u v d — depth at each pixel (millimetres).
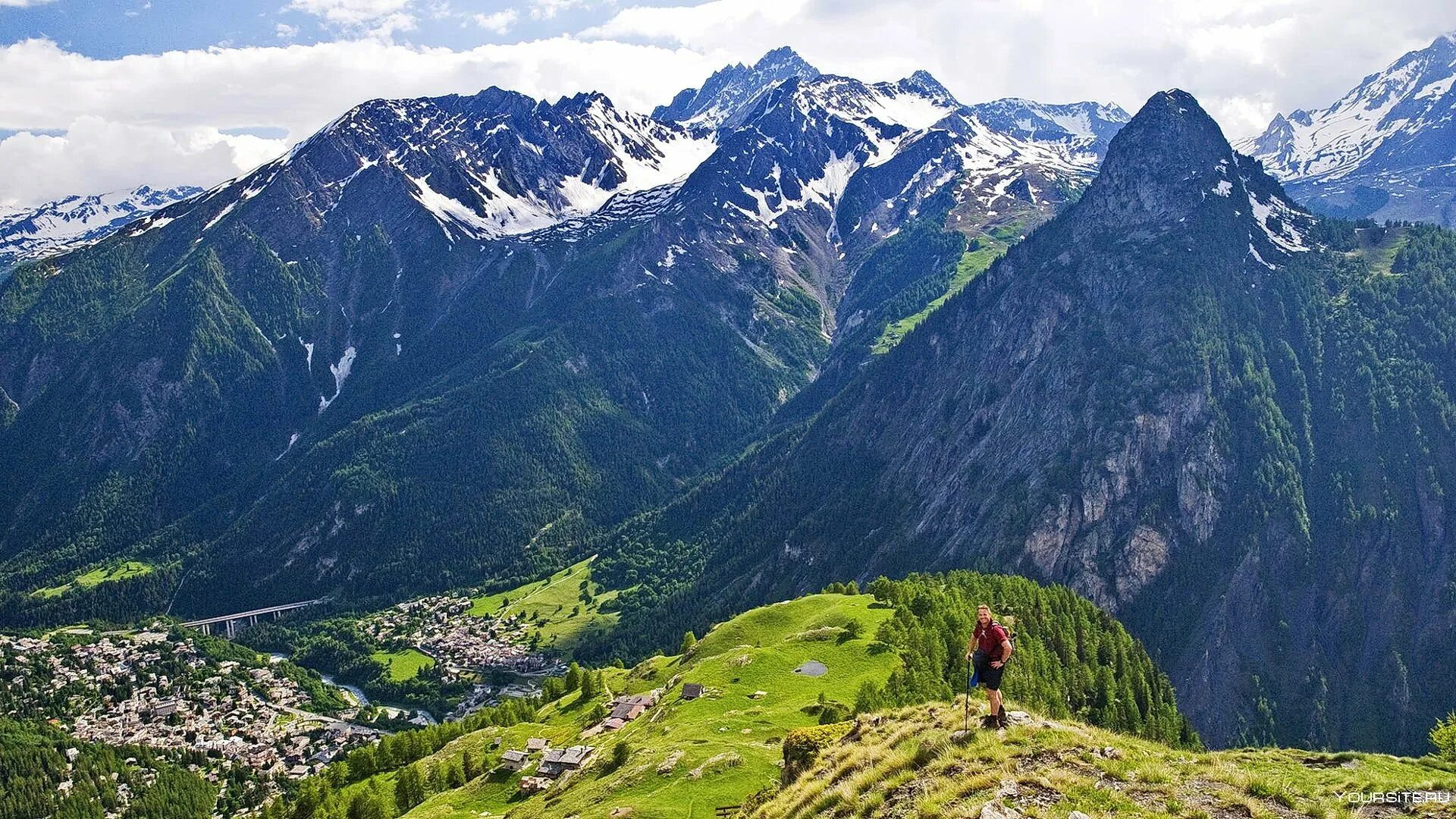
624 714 154750
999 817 35938
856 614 161875
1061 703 140750
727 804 87250
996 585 191750
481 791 139375
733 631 172875
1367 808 40438
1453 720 85812
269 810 190250
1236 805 36594
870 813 41625
